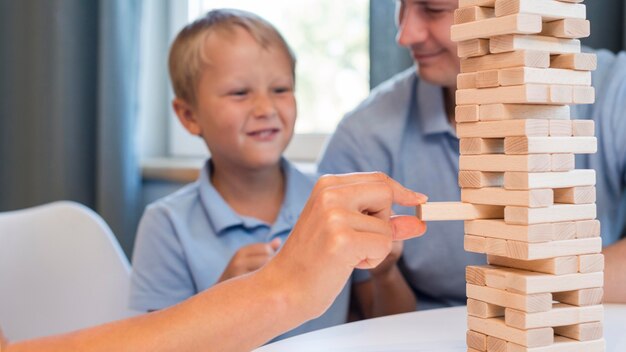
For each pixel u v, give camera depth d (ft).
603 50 3.96
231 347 1.92
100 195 5.80
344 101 5.80
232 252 4.04
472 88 2.16
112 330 1.94
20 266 4.52
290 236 1.96
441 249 3.84
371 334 2.46
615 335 2.39
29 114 6.13
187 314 1.93
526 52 2.03
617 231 3.86
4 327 4.45
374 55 4.77
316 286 1.87
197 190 4.34
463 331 2.49
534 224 2.04
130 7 5.82
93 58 6.07
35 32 6.04
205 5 6.46
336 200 1.90
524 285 2.04
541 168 2.03
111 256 4.54
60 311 4.52
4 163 6.28
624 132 3.60
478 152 2.15
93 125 6.09
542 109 2.12
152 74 6.57
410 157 3.99
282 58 4.19
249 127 4.07
